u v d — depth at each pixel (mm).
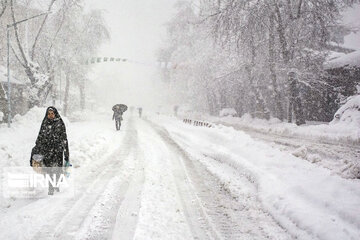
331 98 30547
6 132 16172
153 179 8062
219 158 11070
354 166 8086
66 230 4707
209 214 5699
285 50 26469
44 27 30438
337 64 30141
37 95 27922
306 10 25812
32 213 5359
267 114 30359
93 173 8516
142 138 17406
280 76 28984
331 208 5395
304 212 5281
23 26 29438
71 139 14438
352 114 19203
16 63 30609
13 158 9797
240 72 32000
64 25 31984
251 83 30656
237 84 35344
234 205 6254
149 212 5602
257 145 12078
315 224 4840
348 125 18484
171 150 13148
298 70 26297
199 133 18203
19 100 29453
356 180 7570
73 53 34094
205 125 24469
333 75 30062
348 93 29219
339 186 6543
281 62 26906
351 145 14594
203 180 8195
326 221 4871
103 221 5109
